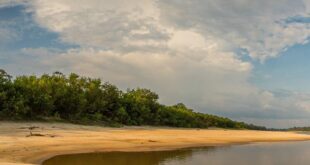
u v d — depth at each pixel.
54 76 75.31
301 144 62.34
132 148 40.94
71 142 40.16
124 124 79.88
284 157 39.28
